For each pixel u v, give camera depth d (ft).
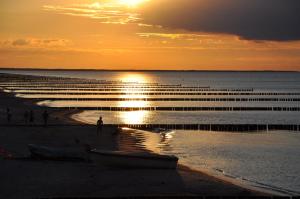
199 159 152.35
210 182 110.42
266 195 99.14
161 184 105.40
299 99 458.91
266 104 400.47
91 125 207.92
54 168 117.19
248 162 149.18
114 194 94.79
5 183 101.40
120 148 157.58
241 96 491.31
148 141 181.27
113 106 350.43
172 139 192.13
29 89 540.93
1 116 233.76
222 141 192.24
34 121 217.77
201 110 332.80
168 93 534.78
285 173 134.00
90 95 472.44
